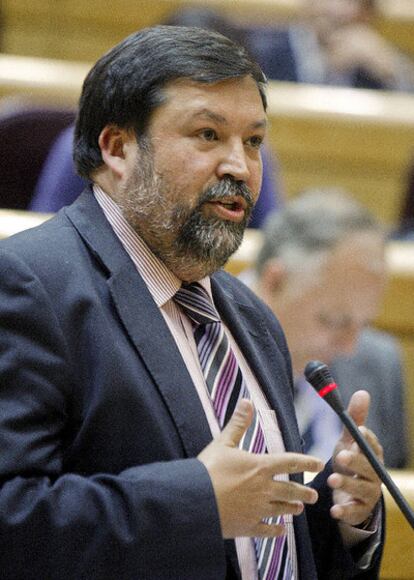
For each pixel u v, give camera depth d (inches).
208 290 110.9
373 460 102.6
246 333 113.3
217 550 93.2
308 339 176.7
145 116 103.1
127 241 105.0
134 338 99.6
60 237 103.4
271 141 292.7
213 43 103.7
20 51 339.9
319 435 185.2
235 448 95.7
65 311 98.1
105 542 91.7
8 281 98.1
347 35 331.6
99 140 106.7
